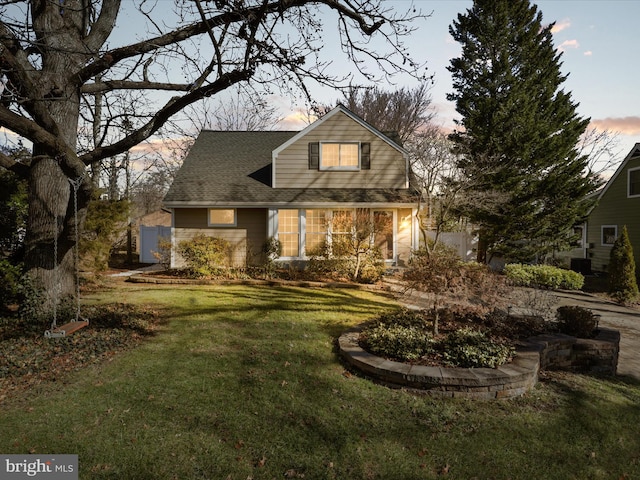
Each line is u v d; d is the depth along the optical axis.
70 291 7.81
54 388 4.57
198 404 4.25
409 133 28.31
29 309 6.95
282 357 5.64
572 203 17.44
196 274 13.17
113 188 15.80
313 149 15.52
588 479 3.32
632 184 18.38
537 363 5.12
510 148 16.77
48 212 7.15
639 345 8.11
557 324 6.85
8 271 7.19
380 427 3.90
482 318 6.59
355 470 3.27
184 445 3.53
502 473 3.32
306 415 4.07
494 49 17.61
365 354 5.38
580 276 14.80
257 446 3.55
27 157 10.10
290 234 15.25
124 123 7.93
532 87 17.45
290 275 13.30
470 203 14.64
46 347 5.78
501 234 17.30
